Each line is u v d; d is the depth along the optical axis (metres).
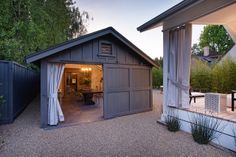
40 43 10.58
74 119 5.89
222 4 3.41
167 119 5.01
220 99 4.29
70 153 3.29
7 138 4.08
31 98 10.02
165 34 5.23
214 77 9.95
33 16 10.05
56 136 4.22
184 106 4.70
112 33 6.00
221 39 19.66
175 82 4.86
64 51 5.27
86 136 4.21
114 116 6.25
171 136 4.16
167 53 5.17
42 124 4.96
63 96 12.31
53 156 3.17
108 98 6.12
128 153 3.27
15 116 5.92
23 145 3.66
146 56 7.13
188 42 4.55
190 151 3.33
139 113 7.01
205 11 3.80
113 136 4.20
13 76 5.61
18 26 8.79
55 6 11.66
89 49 5.77
